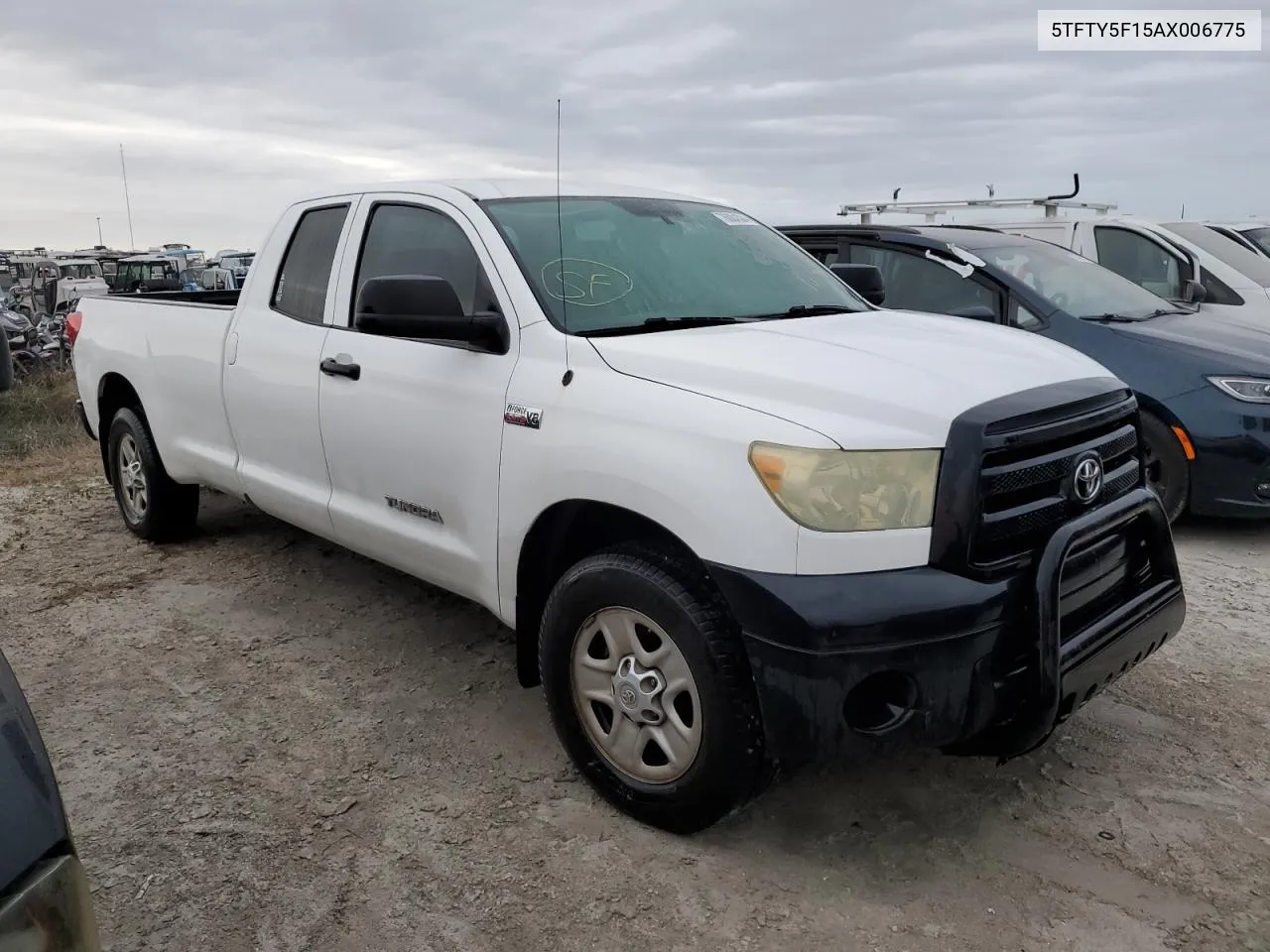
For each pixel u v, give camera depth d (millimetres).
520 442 3201
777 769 2822
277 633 4523
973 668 2570
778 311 3740
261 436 4551
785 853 2908
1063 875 2783
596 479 2934
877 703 2592
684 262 3838
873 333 3354
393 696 3906
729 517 2611
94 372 5945
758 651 2588
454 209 3758
